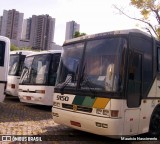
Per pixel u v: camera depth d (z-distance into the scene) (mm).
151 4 21328
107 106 6359
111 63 6703
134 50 6852
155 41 7898
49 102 12234
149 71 7516
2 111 11195
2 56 9906
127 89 6527
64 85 7574
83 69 7258
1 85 9852
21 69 14844
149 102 7492
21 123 9031
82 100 6918
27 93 12984
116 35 6852
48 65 12367
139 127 7066
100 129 6504
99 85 6699
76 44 7816
